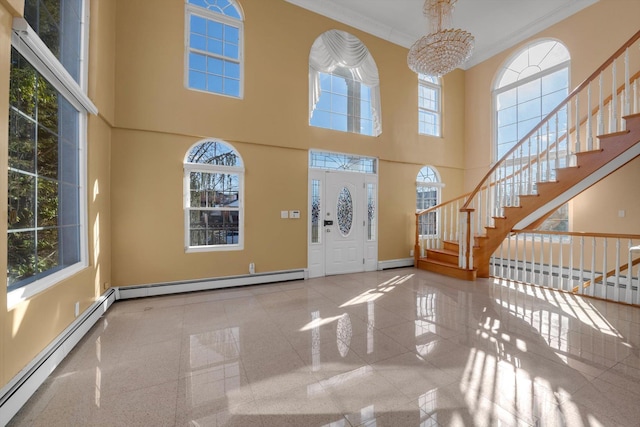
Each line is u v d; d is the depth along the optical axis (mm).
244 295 3846
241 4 4266
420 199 6117
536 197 4145
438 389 1804
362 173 5402
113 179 3527
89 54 2824
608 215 4410
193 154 4027
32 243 1986
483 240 4797
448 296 3801
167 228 3826
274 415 1579
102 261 3215
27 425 1498
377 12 5098
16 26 1611
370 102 5555
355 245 5328
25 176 1909
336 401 1695
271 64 4473
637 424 1476
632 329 2684
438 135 6426
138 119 3639
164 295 3793
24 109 1890
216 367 2074
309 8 4797
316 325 2842
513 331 2674
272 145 4488
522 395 1731
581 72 4738
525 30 5473
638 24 4156
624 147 3344
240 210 4293
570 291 3889
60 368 2045
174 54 3855
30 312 1787
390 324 2863
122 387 1831
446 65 3695
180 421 1534
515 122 5844
